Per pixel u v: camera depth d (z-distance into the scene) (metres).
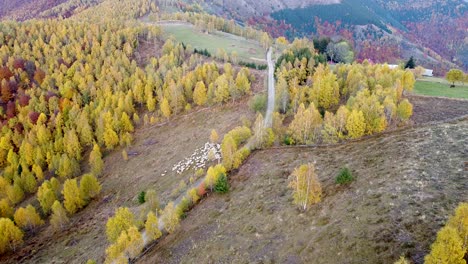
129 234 58.75
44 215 94.25
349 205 50.97
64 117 138.50
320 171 65.44
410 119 83.25
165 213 63.81
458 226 33.72
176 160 100.75
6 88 151.62
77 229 82.75
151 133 124.25
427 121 81.50
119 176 104.12
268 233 52.69
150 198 73.06
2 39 184.75
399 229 42.59
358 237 43.88
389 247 40.66
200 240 58.38
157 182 92.62
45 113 142.38
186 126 121.12
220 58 169.25
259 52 188.00
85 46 179.38
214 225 61.50
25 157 120.00
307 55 134.00
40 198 93.88
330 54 172.50
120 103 133.88
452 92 102.62
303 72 122.50
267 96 123.00
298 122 82.06
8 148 126.62
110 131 120.50
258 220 57.03
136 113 137.88
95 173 106.56
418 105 92.25
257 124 87.50
